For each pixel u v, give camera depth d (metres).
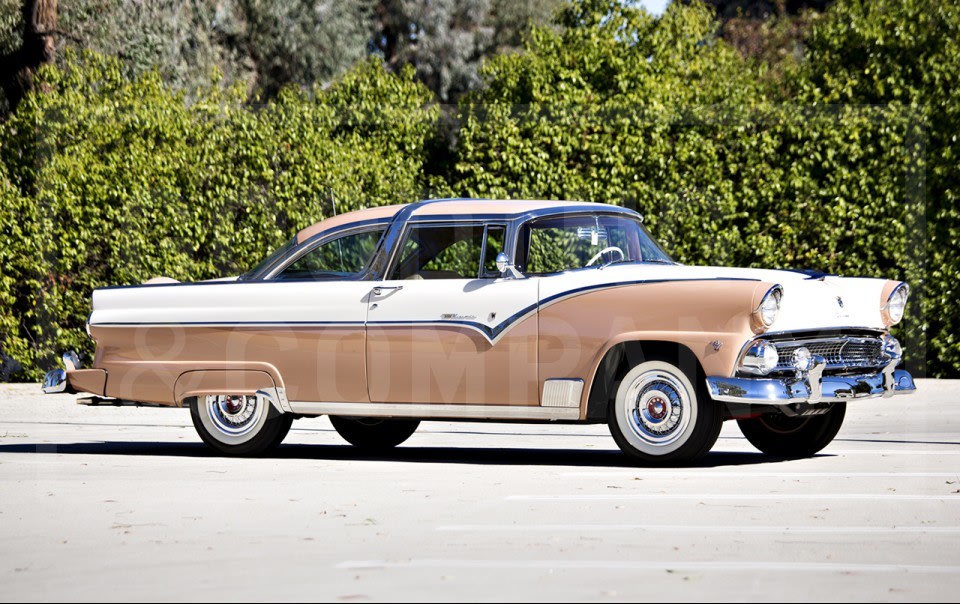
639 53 26.41
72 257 23.97
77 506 10.09
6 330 23.89
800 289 12.34
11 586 7.12
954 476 11.66
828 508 9.73
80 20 36.47
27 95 24.72
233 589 6.93
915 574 7.28
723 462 12.93
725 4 61.91
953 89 24.11
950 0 24.30
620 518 9.28
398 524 9.06
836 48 25.34
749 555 7.86
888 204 23.95
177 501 10.31
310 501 10.24
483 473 12.12
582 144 24.69
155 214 24.02
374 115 25.67
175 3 41.00
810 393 12.08
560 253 13.04
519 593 6.78
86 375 14.47
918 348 23.95
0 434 16.97
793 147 24.34
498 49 57.72
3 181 23.94
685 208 24.23
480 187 24.75
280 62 49.16
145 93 24.84
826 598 6.64
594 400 12.55
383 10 56.78
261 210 24.34
